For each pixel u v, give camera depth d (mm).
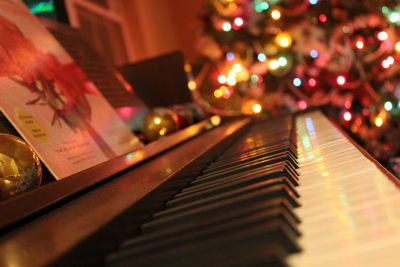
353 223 452
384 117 2281
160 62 1718
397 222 428
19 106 843
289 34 2447
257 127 1363
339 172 680
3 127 807
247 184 647
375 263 361
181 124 1359
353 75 2377
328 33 2377
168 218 530
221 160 866
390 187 542
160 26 3189
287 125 1189
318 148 854
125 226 487
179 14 3379
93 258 409
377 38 2291
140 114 1295
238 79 2553
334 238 424
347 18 2340
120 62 2738
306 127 1163
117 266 412
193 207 575
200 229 470
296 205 545
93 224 452
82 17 2334
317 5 2377
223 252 401
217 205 539
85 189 688
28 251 401
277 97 2537
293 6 2449
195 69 2652
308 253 400
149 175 720
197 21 3330
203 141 1002
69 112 937
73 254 377
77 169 841
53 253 373
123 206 516
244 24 2520
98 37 2506
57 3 1962
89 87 1071
